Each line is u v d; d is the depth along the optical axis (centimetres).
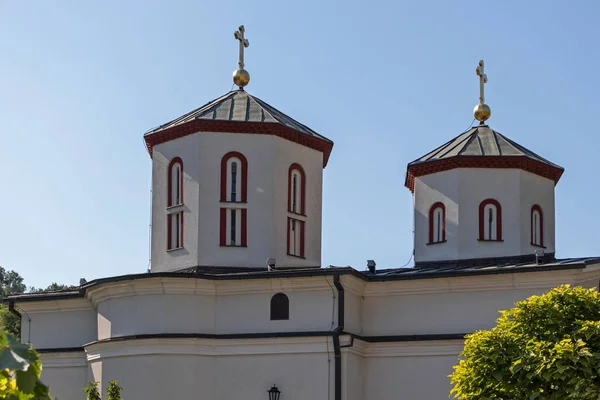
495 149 3491
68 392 3253
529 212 3441
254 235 3244
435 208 3500
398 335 3055
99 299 3112
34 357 790
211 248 3225
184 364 2923
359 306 3102
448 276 3012
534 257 3384
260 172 3281
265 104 3531
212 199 3253
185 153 3316
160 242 3331
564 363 2045
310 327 2941
